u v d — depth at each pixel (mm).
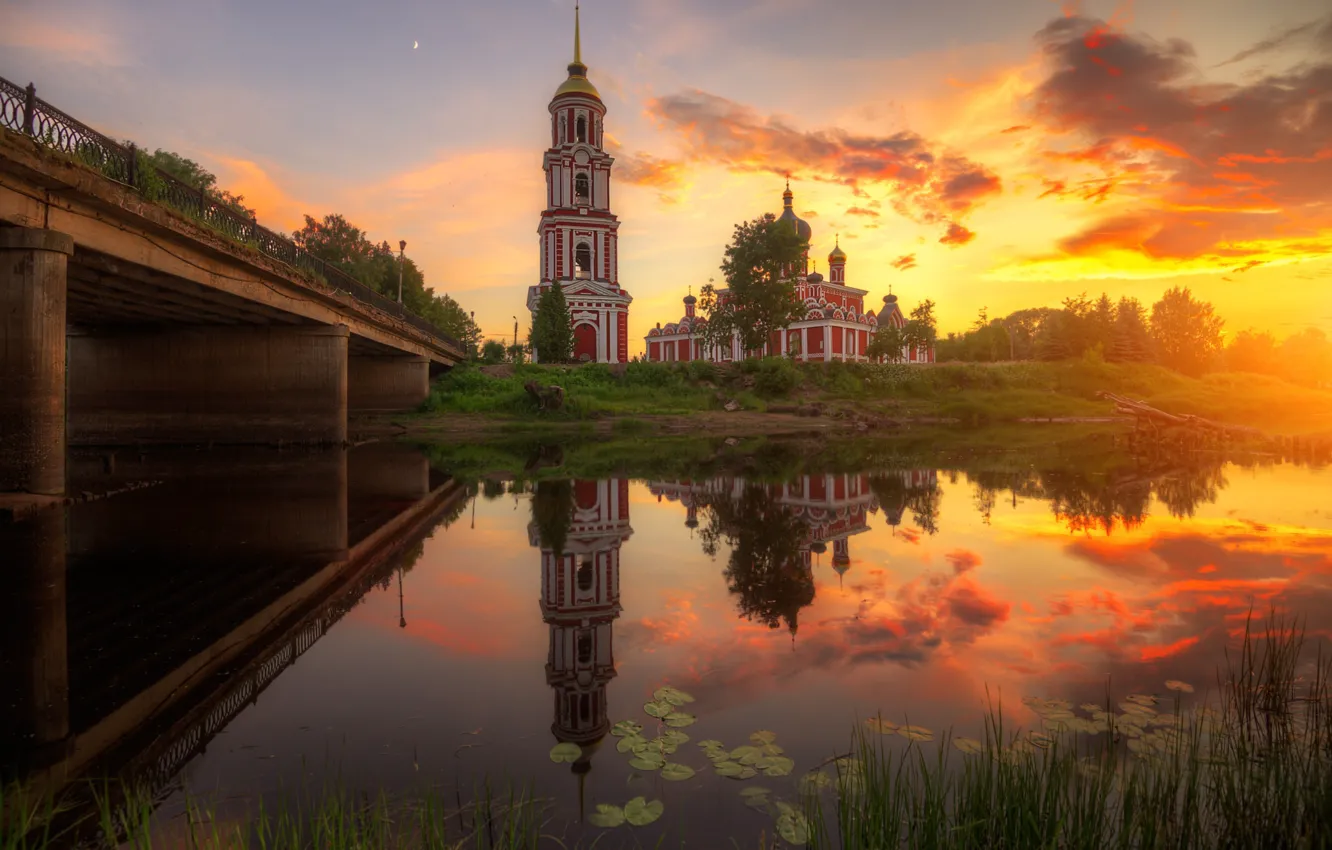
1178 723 4219
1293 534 9789
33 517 11023
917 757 3885
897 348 61219
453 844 3141
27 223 11914
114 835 3246
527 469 19219
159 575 7770
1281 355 88062
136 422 24641
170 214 15117
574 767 3844
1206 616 6277
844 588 7316
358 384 38469
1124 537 9664
